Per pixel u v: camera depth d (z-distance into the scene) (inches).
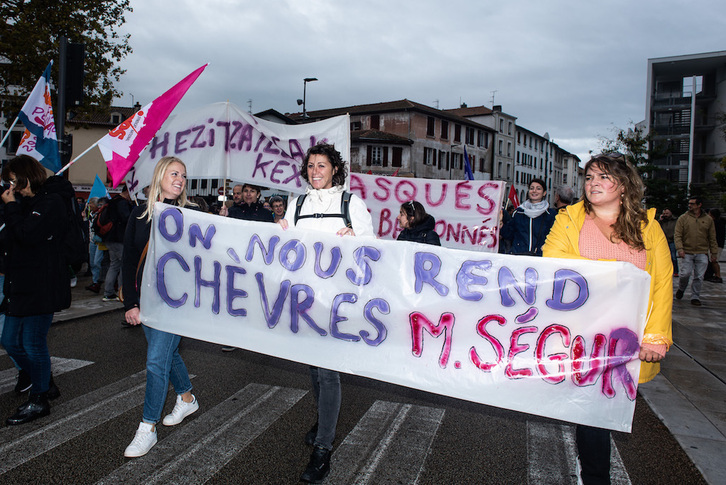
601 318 101.8
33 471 115.3
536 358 107.8
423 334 117.8
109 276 324.5
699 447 134.6
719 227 636.7
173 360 142.6
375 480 115.7
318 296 126.7
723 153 1496.1
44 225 136.3
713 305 365.1
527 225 254.1
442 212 316.5
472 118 2508.6
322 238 127.6
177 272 136.3
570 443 137.3
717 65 1521.9
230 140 254.5
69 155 263.9
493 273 112.2
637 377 99.0
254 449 129.4
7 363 196.9
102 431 137.6
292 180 253.0
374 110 1984.5
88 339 237.5
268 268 131.6
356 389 180.7
